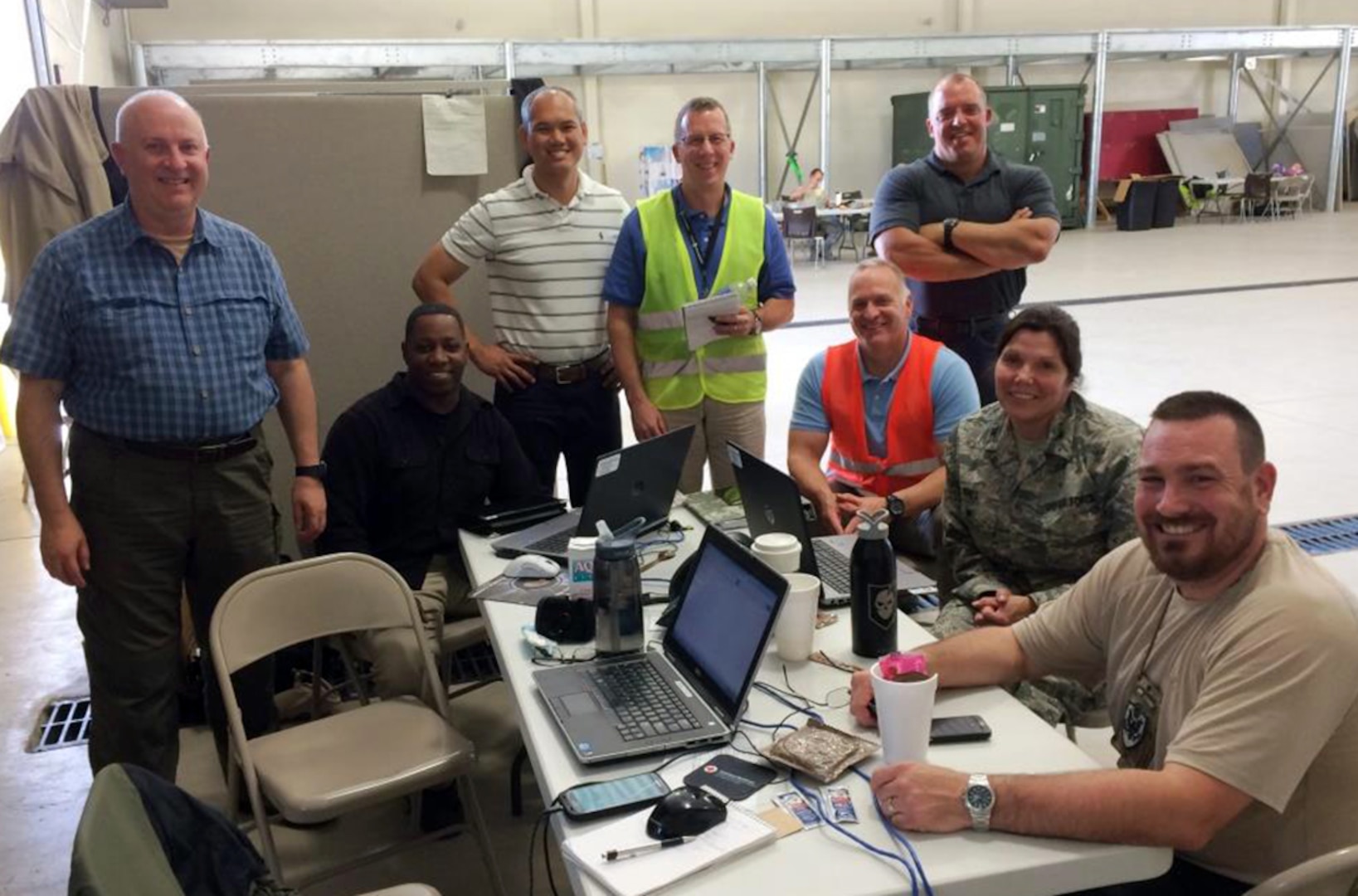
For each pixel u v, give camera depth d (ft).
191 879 4.75
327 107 11.85
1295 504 14.90
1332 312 27.66
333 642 9.95
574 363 11.10
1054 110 48.49
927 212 11.37
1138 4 50.67
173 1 38.32
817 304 32.35
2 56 18.93
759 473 7.31
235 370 8.04
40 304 7.54
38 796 9.48
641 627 6.46
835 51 44.27
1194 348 24.17
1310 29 49.73
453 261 11.08
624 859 4.43
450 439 9.75
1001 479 7.95
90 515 7.87
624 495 8.19
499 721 10.44
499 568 8.04
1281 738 4.63
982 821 4.58
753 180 48.08
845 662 6.29
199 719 10.80
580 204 11.03
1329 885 4.50
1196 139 52.37
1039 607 7.14
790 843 4.57
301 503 8.95
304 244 12.04
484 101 12.32
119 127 7.55
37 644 12.60
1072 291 32.09
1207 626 5.16
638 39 41.39
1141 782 4.57
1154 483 5.09
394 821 9.07
